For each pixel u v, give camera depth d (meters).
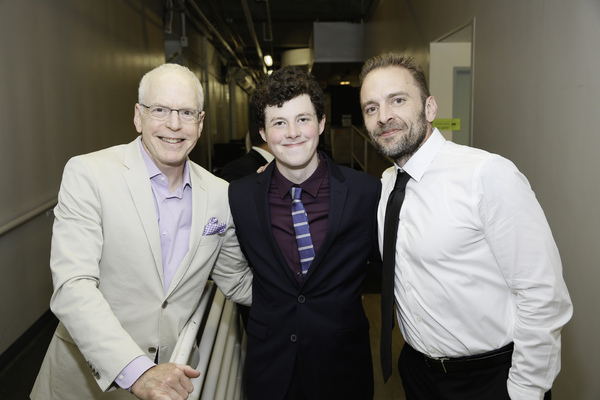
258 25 10.74
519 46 2.64
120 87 5.28
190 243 1.28
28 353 2.97
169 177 1.31
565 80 2.16
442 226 1.22
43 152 3.44
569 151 2.12
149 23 6.46
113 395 1.32
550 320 1.14
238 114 15.51
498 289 1.24
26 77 3.21
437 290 1.25
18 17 3.12
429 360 1.32
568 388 2.14
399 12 5.84
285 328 1.34
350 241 1.38
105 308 1.02
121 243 1.21
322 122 1.38
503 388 1.23
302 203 1.37
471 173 1.19
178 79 1.22
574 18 2.07
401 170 1.37
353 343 1.39
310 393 1.35
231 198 1.42
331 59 8.91
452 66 4.46
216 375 1.21
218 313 1.41
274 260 1.35
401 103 1.30
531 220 1.15
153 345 1.26
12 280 2.96
